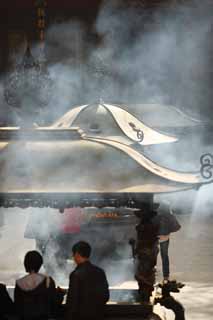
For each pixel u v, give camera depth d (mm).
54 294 17234
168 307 19188
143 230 18844
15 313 17250
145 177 17891
